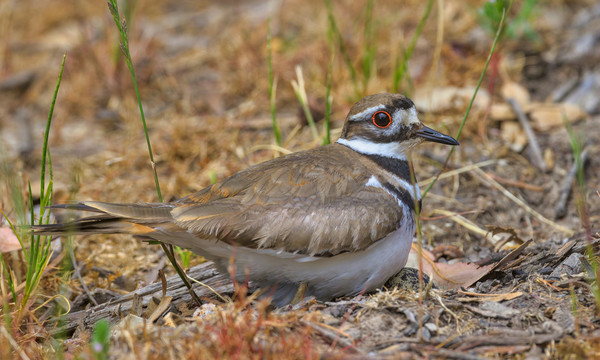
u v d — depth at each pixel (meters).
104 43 16.16
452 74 14.56
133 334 7.47
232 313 7.64
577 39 15.40
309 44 15.97
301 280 8.59
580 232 10.91
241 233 8.10
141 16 18.12
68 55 16.45
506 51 15.28
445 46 15.10
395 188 8.98
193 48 17.02
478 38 15.54
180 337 7.52
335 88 14.37
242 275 8.72
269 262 8.42
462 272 9.16
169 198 12.42
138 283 10.06
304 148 12.98
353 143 9.40
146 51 16.11
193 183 12.65
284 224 8.17
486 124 13.30
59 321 8.97
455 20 16.28
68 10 18.62
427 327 7.67
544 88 14.60
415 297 8.12
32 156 14.07
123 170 13.35
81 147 14.38
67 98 15.58
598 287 7.80
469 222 11.50
